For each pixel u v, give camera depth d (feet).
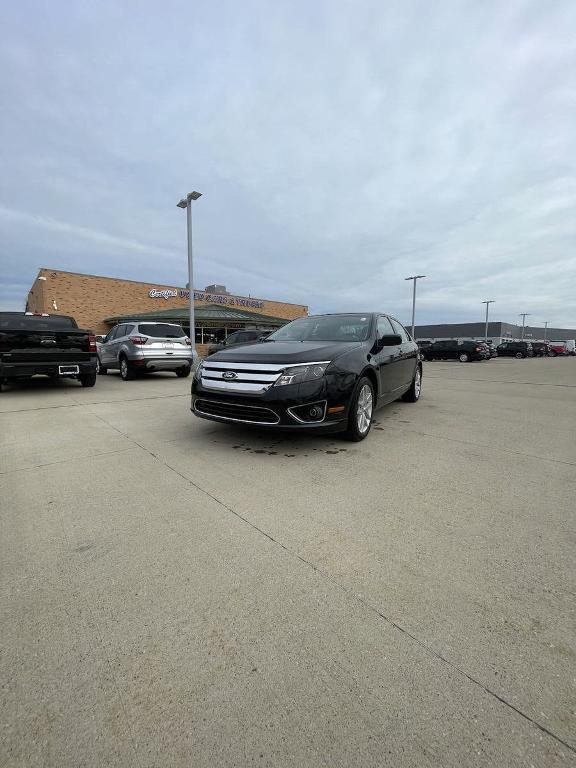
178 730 4.45
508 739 4.30
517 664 5.23
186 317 84.58
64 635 5.74
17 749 4.24
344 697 4.80
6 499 10.16
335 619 6.05
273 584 6.84
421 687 4.92
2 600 6.46
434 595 6.57
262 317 97.71
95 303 79.87
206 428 17.12
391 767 4.05
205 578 7.00
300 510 9.50
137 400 24.81
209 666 5.24
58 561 7.51
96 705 4.72
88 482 11.21
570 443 15.16
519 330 284.20
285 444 14.67
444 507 9.68
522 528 8.70
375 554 7.73
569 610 6.22
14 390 29.60
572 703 4.69
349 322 18.08
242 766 4.09
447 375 47.06
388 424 18.11
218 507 9.66
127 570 7.24
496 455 13.60
